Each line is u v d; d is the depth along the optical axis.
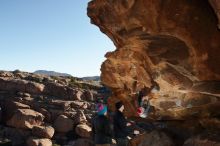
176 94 5.98
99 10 5.37
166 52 5.07
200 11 4.41
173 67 5.20
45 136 26.14
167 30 4.73
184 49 4.86
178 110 6.56
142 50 5.49
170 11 4.54
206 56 4.62
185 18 4.52
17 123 27.17
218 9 3.89
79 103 31.12
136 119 8.60
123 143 8.21
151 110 7.36
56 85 33.03
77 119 28.53
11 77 34.78
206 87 5.06
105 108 8.13
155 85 6.14
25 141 26.00
